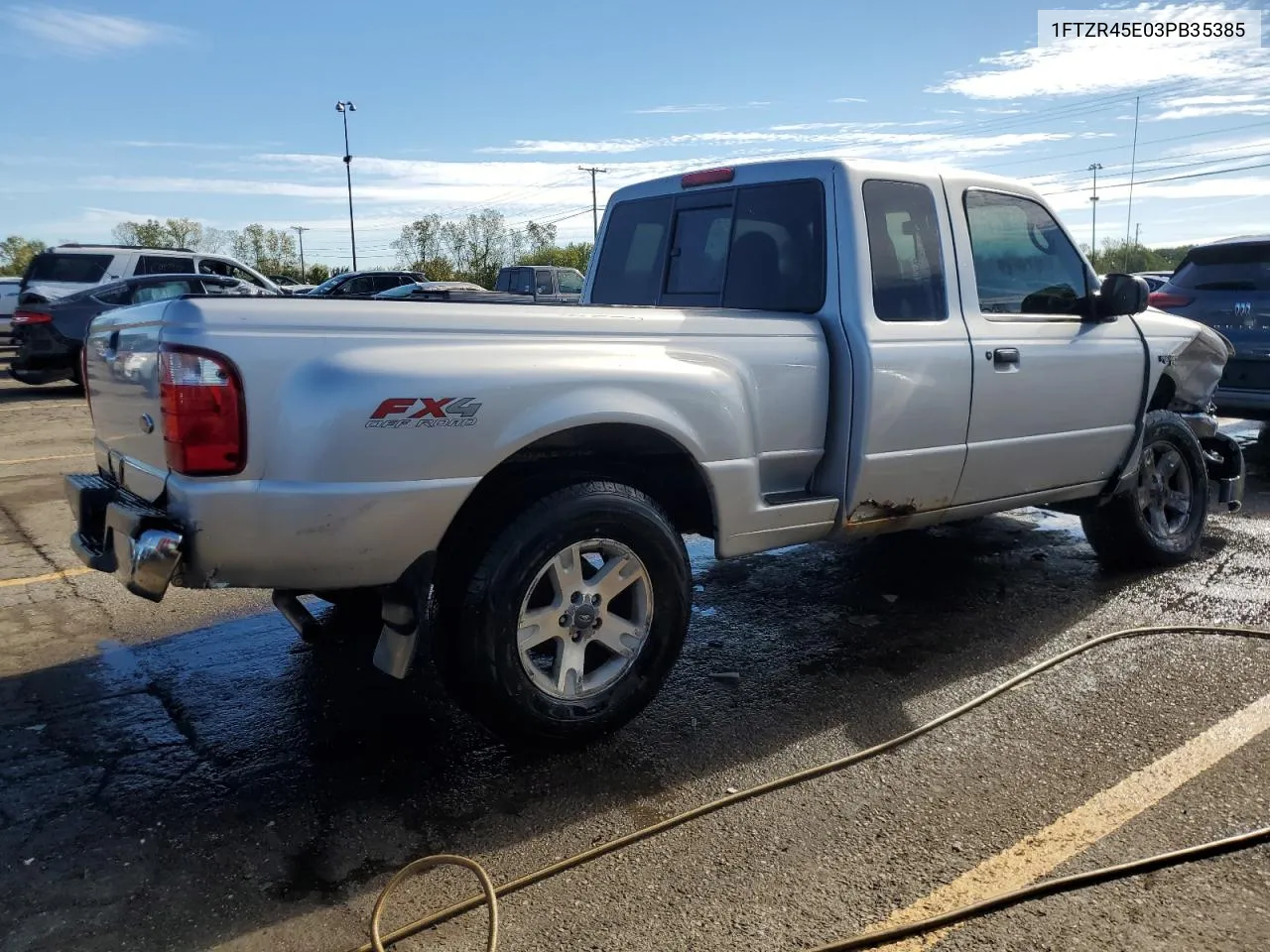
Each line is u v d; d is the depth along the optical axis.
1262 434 10.28
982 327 4.42
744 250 4.43
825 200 4.10
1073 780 3.24
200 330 2.80
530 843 2.95
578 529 3.29
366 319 3.00
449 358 3.06
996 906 2.59
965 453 4.36
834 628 4.75
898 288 4.14
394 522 2.99
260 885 2.76
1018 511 7.06
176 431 2.83
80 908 2.65
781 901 2.64
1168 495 5.67
